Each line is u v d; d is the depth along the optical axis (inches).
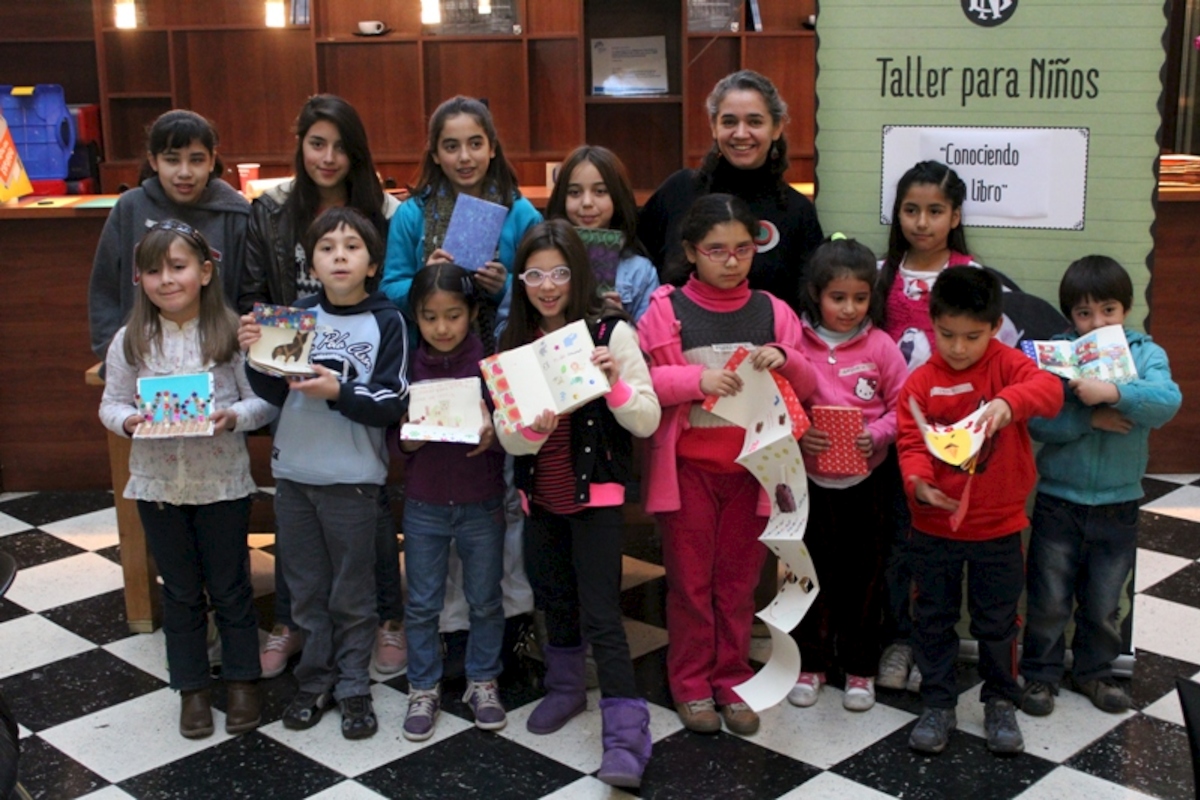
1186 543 140.6
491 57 247.1
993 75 103.2
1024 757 94.3
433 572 100.7
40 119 203.2
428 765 94.4
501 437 91.9
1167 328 163.0
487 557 100.7
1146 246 103.3
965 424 88.9
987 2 102.0
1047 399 90.4
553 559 98.1
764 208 106.9
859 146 106.6
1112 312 98.7
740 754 95.5
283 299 112.9
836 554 103.0
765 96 103.8
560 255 93.4
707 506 98.3
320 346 98.3
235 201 117.5
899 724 100.3
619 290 106.3
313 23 243.0
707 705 99.8
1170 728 98.6
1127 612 103.4
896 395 100.1
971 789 89.7
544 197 178.1
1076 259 104.5
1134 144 102.0
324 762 95.2
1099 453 98.8
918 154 105.7
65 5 251.4
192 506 98.3
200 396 94.7
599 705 96.0
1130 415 95.0
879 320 103.3
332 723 101.7
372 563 101.3
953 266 95.7
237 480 98.2
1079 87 101.9
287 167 251.6
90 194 231.3
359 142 111.0
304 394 98.2
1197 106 250.4
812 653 105.1
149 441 96.4
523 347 92.4
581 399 89.0
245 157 251.8
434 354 101.0
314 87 246.7
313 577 100.5
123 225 116.1
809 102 246.2
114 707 105.3
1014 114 103.3
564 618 99.5
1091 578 101.3
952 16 102.9
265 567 140.0
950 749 95.8
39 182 203.6
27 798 76.4
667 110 248.1
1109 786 89.9
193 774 93.8
